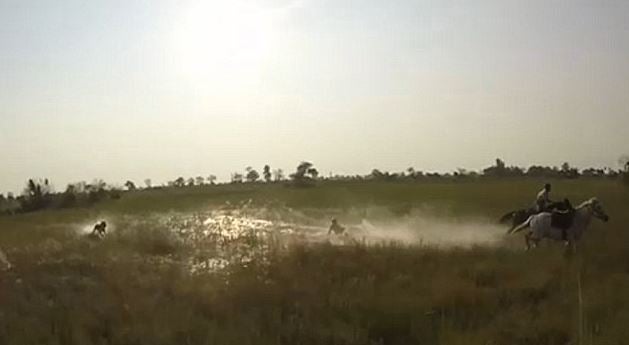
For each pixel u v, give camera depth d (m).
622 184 54.31
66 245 28.17
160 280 17.53
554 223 23.88
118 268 19.72
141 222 45.81
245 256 22.53
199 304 15.05
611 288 15.98
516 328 13.34
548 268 18.77
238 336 12.61
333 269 18.70
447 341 12.52
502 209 43.81
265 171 117.62
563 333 13.02
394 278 17.53
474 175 93.94
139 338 12.75
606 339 12.09
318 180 101.19
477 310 14.74
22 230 41.84
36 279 18.36
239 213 52.03
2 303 15.55
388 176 102.25
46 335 12.95
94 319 13.89
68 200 73.81
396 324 13.77
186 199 71.12
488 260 20.25
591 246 23.48
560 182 66.62
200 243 28.03
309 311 14.30
